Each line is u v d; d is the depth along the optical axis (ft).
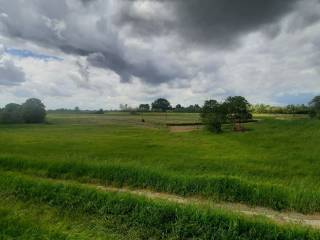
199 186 52.60
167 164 76.18
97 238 35.63
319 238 34.76
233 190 50.14
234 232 36.42
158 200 44.60
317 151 101.30
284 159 86.79
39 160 72.38
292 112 375.45
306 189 50.80
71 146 117.70
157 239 37.35
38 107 311.47
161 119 379.14
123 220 41.09
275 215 43.93
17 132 201.87
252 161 83.05
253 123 226.99
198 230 37.58
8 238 33.09
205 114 200.64
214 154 97.66
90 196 46.39
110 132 205.46
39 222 38.78
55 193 48.42
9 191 50.55
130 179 58.08
